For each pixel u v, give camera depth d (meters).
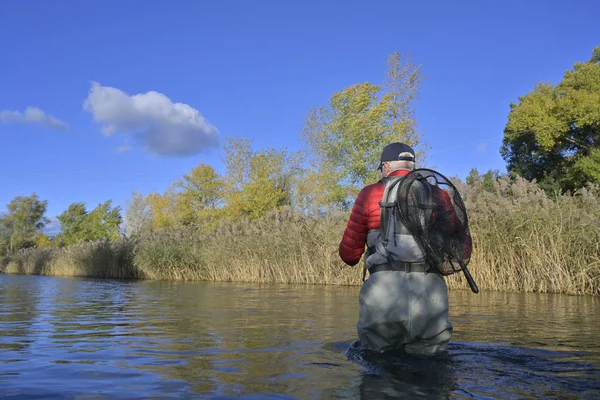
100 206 49.03
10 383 2.38
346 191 26.41
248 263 17.19
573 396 2.13
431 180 3.21
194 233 21.42
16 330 4.36
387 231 3.14
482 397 2.11
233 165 29.41
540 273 10.23
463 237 3.21
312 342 3.54
